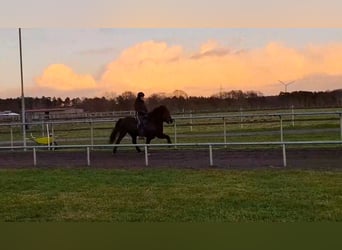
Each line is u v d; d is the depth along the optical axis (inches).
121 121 609.3
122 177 408.2
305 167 439.2
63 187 370.3
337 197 308.2
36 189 366.0
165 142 741.9
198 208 291.0
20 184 387.9
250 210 283.3
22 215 284.5
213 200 310.3
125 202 312.3
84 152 623.2
